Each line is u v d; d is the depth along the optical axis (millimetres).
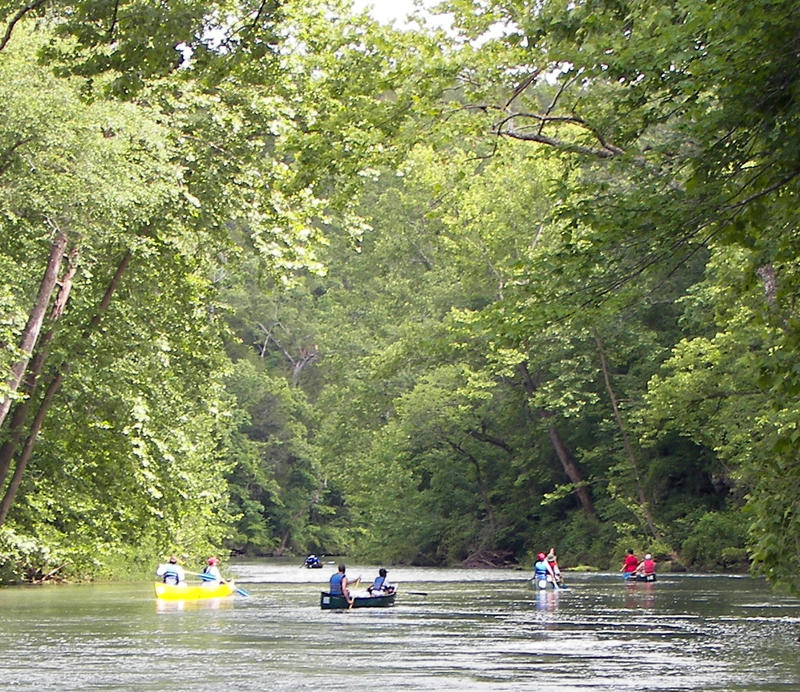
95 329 44844
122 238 38219
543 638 35281
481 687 24406
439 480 102125
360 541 122750
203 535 81250
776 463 20859
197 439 63531
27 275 40281
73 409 46062
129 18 21672
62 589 64750
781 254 19625
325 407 113688
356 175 27328
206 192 41531
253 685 25125
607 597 55750
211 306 49062
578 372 84875
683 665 27922
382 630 38812
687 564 79562
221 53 22375
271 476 149750
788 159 17891
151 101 38406
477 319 22047
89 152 33562
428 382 97500
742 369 49969
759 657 29609
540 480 95750
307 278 169875
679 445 83438
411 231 116062
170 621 43156
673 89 21156
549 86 28516
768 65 17328
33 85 32844
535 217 82438
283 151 27734
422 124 26422
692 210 19094
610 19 22172
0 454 42656
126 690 24438
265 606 52500
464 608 49781
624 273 20766
